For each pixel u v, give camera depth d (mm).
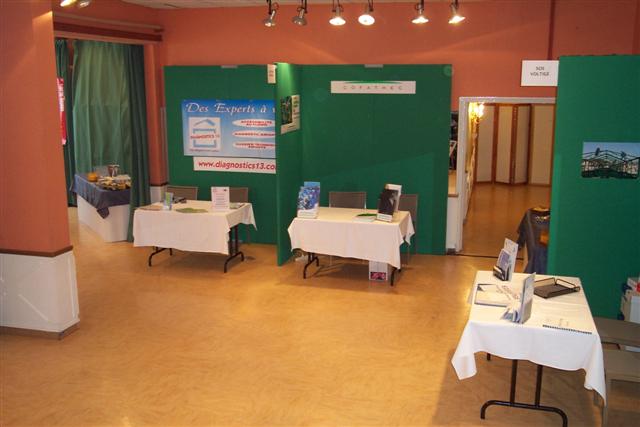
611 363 4258
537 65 6324
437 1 8172
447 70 8289
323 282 7492
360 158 8797
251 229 9305
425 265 8234
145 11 8930
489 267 8141
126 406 4680
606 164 5746
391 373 5188
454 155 11438
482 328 4168
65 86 11398
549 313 4324
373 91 8562
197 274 7801
